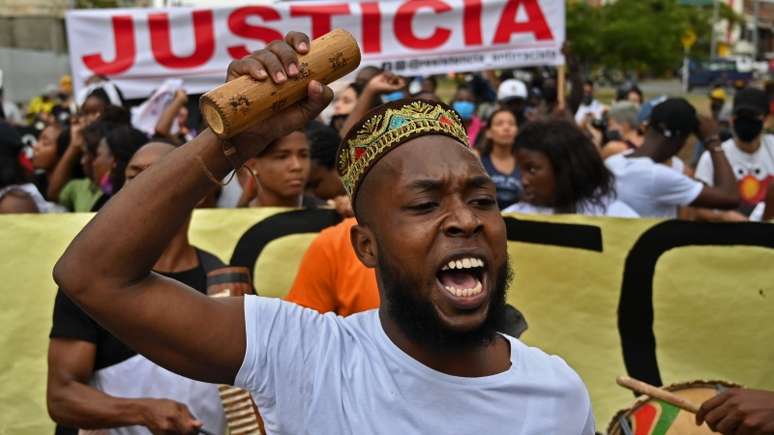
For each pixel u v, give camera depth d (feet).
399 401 4.88
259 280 11.31
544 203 12.03
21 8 59.57
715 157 13.94
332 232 8.69
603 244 11.24
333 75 4.84
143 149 9.30
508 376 5.03
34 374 10.35
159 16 19.27
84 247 4.67
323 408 4.90
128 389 8.12
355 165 5.08
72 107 31.81
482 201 4.85
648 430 7.28
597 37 116.98
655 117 14.03
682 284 11.12
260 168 11.68
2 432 10.21
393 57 19.45
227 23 19.30
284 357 4.93
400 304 4.84
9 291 10.51
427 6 19.35
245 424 7.77
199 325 4.83
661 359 11.04
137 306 4.72
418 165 4.81
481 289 4.75
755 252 11.08
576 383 5.28
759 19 186.50
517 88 25.18
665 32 119.85
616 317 11.16
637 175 13.28
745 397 6.16
